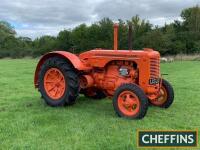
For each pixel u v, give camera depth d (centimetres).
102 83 962
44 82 993
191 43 4866
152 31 4409
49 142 678
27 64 3291
